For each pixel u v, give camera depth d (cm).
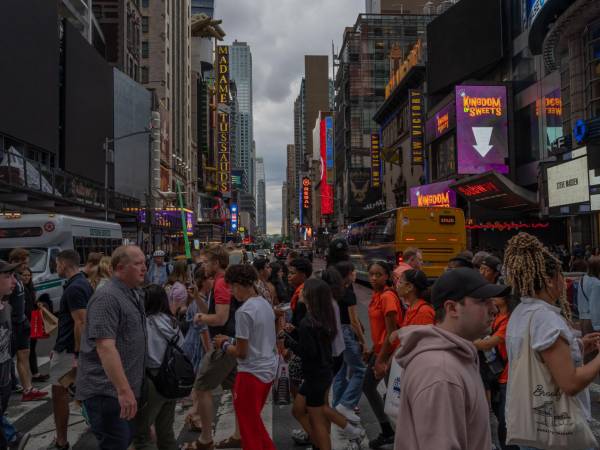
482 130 3716
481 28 4116
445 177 4441
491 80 4178
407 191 5916
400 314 546
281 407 722
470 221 3947
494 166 3716
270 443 480
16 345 752
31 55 2945
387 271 584
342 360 595
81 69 3828
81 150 3797
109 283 405
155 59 7200
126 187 5041
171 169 7344
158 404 461
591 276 725
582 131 2256
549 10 2603
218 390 827
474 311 230
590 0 2227
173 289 835
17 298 743
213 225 9419
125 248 409
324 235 11025
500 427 460
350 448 525
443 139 4509
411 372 209
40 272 1540
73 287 564
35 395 760
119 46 5662
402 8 9375
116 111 4912
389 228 2412
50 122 3212
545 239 3812
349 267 609
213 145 11912
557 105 3186
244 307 484
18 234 1612
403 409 213
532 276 307
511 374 306
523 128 3659
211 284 749
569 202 2434
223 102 13288
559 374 280
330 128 13362
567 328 289
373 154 7375
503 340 454
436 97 4934
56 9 3331
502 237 4003
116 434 395
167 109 7344
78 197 3098
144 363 414
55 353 569
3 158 2292
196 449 544
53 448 564
